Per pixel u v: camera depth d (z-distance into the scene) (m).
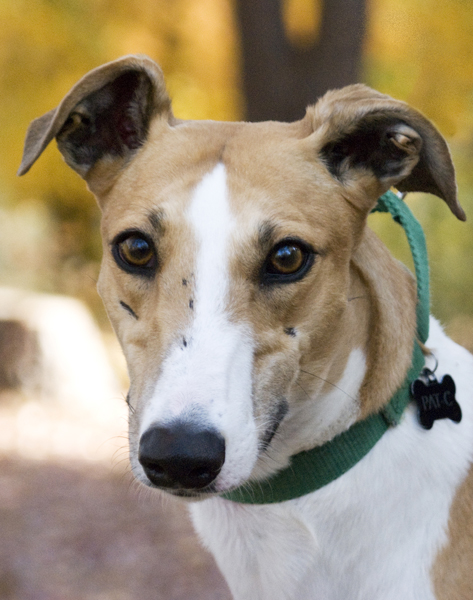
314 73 8.56
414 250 3.29
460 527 3.07
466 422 3.22
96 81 3.14
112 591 6.68
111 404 12.14
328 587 3.09
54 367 12.20
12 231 19.20
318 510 3.04
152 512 8.26
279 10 8.52
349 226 3.09
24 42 12.94
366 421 3.05
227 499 3.18
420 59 11.02
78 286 17.89
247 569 3.22
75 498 8.59
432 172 3.18
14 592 6.61
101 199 3.30
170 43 12.50
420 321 3.29
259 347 2.80
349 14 8.45
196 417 2.48
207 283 2.75
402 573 2.99
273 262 2.85
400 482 3.03
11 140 13.83
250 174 2.93
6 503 8.47
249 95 8.80
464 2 10.66
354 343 3.09
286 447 3.02
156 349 2.75
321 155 3.11
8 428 10.98
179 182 2.93
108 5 12.42
